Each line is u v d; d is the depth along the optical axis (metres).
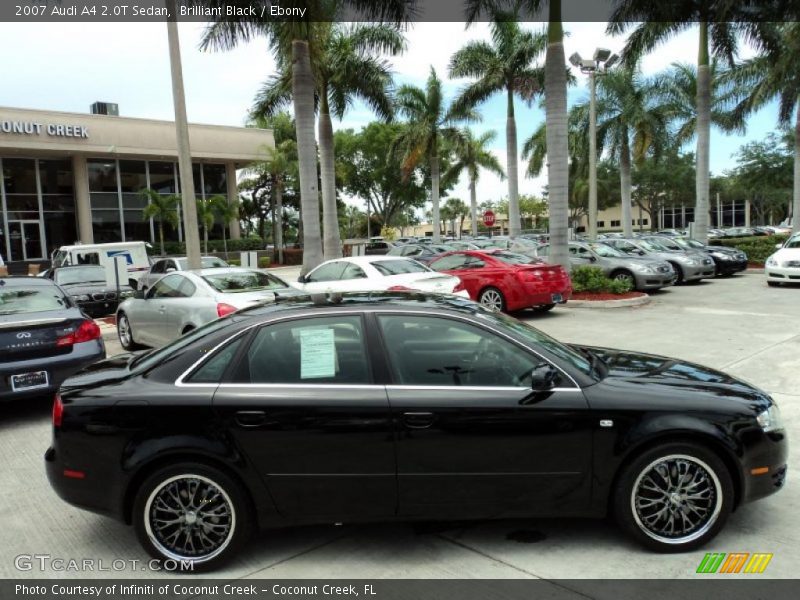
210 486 3.58
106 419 3.59
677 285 18.92
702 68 22.56
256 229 50.44
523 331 4.00
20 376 6.44
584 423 3.54
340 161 45.47
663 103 29.47
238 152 37.09
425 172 46.62
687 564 3.49
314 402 3.54
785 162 38.25
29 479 5.10
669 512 3.60
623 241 20.22
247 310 4.17
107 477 3.58
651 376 3.95
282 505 3.58
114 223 34.56
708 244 23.97
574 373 3.69
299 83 16.62
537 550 3.69
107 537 4.08
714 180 63.81
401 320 3.79
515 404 3.55
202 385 3.64
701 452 3.54
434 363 3.71
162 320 9.17
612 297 14.68
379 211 50.22
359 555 3.71
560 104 15.33
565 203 15.51
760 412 3.67
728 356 8.71
